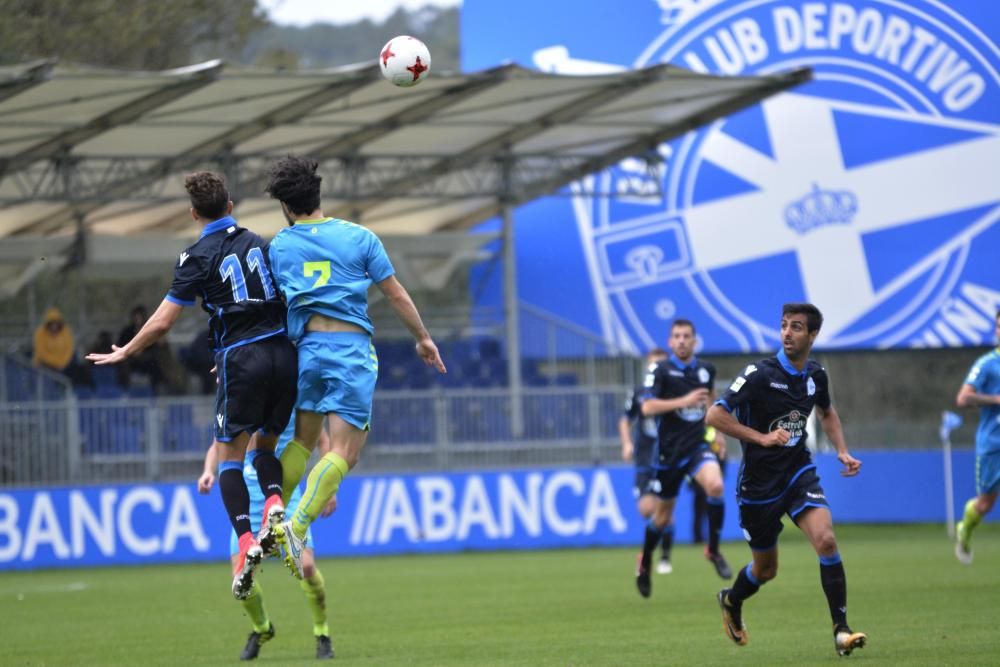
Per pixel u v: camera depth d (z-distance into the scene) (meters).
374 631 34.59
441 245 79.25
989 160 77.44
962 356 99.06
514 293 79.06
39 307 86.31
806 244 79.31
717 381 79.81
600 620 35.19
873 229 78.75
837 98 79.25
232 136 67.44
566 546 68.00
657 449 40.53
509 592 45.00
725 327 80.38
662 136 75.81
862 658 25.50
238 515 23.11
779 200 79.69
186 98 60.06
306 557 28.31
